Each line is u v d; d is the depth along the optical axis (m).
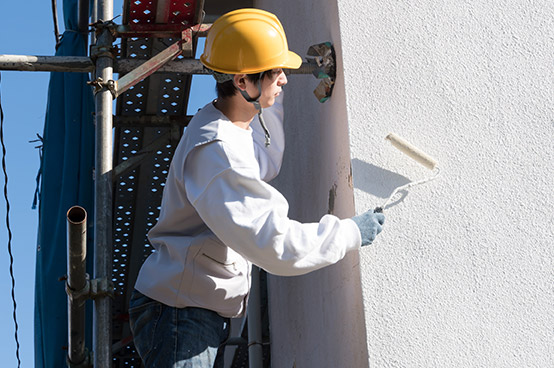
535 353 3.15
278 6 5.46
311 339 4.13
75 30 5.66
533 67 3.61
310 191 4.19
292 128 4.78
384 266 3.21
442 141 3.44
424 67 3.54
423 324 3.14
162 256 3.39
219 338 3.39
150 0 4.53
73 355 4.22
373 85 3.48
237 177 2.97
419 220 3.30
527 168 3.44
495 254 3.28
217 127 3.15
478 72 3.57
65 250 4.93
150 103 5.57
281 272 2.94
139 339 3.35
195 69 4.71
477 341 3.15
